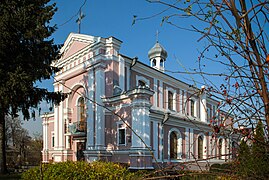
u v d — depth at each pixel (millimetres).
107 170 8703
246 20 2059
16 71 14289
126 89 23750
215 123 2875
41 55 16156
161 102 27953
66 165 9219
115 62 22953
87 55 24188
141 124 19078
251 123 2650
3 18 14414
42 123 30609
